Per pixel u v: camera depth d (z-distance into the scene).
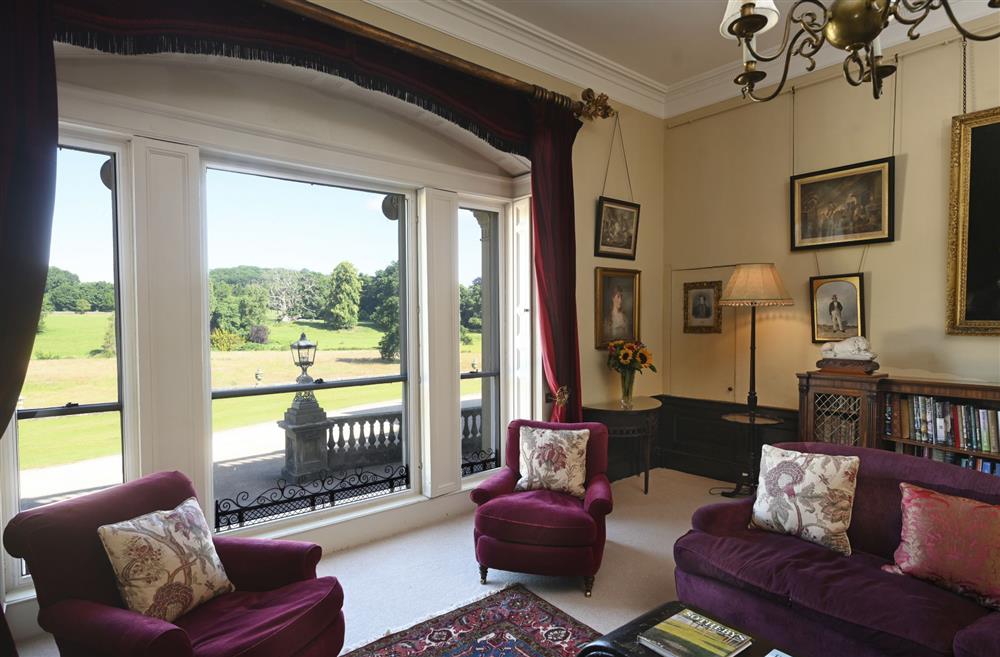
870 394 3.42
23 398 2.49
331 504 3.51
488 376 4.39
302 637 1.77
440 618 2.53
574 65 4.23
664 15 3.70
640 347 4.33
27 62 1.99
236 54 2.52
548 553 2.67
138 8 2.25
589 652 1.63
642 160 4.87
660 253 5.09
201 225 2.96
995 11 3.30
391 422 3.81
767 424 4.10
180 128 2.79
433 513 3.80
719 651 1.53
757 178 4.45
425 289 3.79
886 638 1.75
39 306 2.03
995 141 3.25
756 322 4.47
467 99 3.40
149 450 2.69
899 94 3.67
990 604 1.86
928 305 3.56
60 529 1.79
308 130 3.25
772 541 2.41
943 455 3.29
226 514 3.09
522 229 4.30
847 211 3.91
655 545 3.32
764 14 1.69
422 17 3.36
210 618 1.85
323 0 2.96
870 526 2.35
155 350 2.71
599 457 3.20
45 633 2.43
